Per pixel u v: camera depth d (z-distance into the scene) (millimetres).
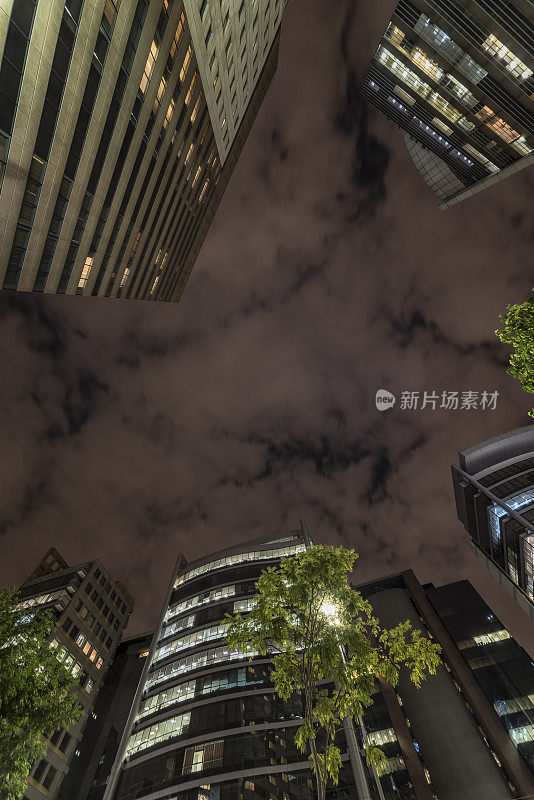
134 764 52344
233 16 43750
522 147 70625
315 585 17656
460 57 60281
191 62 41094
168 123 43812
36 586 85000
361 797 42406
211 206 76812
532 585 70875
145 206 50094
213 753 49281
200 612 73750
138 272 62125
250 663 61094
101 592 88125
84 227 41031
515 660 77750
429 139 82062
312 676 16438
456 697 76062
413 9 57469
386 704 75812
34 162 30250
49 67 26422
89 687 73688
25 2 22672
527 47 53438
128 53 31922
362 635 17234
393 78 71938
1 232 32094
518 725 67312
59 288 45531
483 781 62406
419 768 63281
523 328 20109
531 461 95625
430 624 91938
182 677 61969
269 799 43688
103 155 36562
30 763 22141
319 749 47938
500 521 78250
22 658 22484
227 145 66562
